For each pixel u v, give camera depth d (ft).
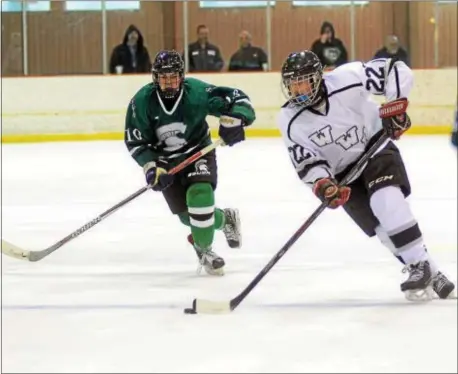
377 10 95.86
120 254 36.01
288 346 22.16
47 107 84.69
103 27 90.48
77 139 85.30
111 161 69.46
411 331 23.31
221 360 21.06
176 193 31.78
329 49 87.45
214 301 25.32
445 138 82.53
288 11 95.91
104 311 26.32
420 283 25.89
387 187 26.17
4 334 23.73
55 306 27.17
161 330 23.91
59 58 91.30
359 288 28.89
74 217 45.62
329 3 95.86
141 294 28.84
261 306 26.55
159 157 31.01
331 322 24.41
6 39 89.10
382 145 26.84
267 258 34.60
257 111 86.17
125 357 21.42
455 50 96.02
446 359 20.83
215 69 88.12
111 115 85.30
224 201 50.31
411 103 85.92
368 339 22.65
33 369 20.59
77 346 22.47
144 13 93.71
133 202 50.03
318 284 29.66
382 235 27.48
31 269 33.30
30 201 51.39
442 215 44.29
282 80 25.73
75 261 34.76
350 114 26.40
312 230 40.37
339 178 27.53
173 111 29.99
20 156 73.77
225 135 30.09
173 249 36.91
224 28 95.71
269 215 45.19
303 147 26.55
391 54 87.51
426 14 95.35
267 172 62.49
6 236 40.50
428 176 58.70
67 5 90.63
